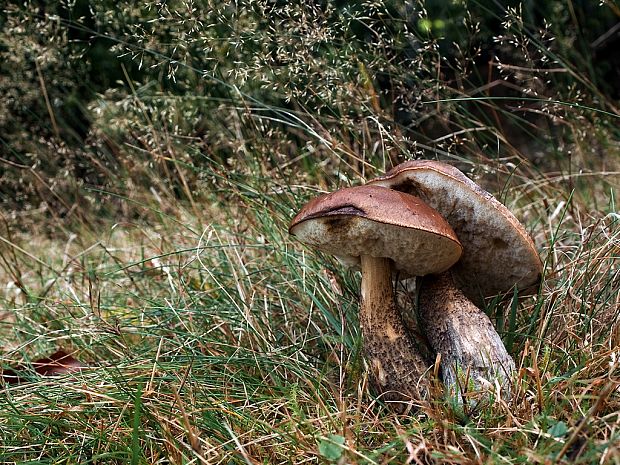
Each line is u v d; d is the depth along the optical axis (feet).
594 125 3.18
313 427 2.14
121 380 2.33
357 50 2.87
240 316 2.61
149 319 2.76
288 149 3.21
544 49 3.03
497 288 2.40
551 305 2.39
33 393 2.32
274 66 2.81
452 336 2.23
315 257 2.68
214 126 3.26
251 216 2.94
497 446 2.01
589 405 2.12
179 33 2.82
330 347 2.46
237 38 2.76
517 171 3.19
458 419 2.14
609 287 2.51
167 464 2.14
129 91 4.08
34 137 3.68
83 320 2.67
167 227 3.24
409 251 2.14
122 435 2.17
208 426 2.17
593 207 3.12
